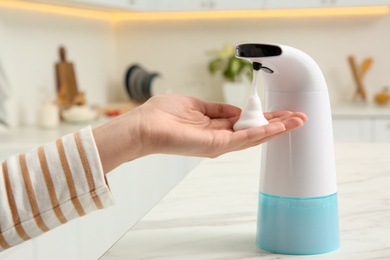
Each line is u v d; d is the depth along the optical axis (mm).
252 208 1035
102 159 723
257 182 1238
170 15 3799
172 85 3863
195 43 3799
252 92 797
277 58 763
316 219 802
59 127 2637
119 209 2131
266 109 851
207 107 873
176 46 3826
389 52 3582
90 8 3141
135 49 3875
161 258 792
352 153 1562
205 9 3410
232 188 1188
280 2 3320
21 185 679
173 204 1072
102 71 3701
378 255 788
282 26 3680
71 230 1768
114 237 2104
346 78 3652
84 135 712
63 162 688
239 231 911
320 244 805
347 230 901
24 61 2771
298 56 776
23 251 1476
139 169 2320
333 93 3682
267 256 803
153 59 3863
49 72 2994
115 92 3914
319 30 3641
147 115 764
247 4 3354
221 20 3748
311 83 794
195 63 3816
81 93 2979
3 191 674
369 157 1499
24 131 2490
